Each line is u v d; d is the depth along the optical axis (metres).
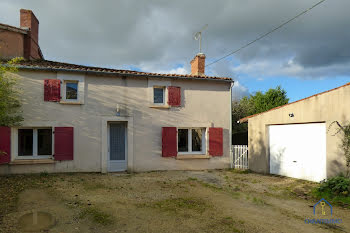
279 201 6.07
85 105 8.94
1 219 4.31
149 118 9.66
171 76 9.84
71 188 6.65
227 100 10.82
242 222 4.65
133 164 9.36
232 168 10.59
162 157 9.74
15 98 8.05
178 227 4.33
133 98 9.51
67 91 8.95
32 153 8.56
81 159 8.80
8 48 10.09
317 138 7.78
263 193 6.79
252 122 10.38
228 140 10.71
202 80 10.43
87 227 4.20
